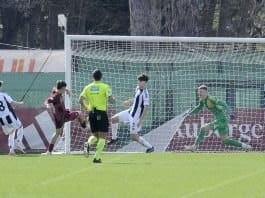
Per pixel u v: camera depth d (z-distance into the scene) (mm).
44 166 45938
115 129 59531
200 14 94438
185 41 63281
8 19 136625
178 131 64188
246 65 65188
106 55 64875
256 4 111312
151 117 64188
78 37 61812
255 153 59250
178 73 64875
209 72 65000
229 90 65000
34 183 36688
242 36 110812
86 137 62875
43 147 64750
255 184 36469
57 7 130625
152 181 37562
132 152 61531
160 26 89812
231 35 110812
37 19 134500
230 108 61531
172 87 64750
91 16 131750
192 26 92062
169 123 64312
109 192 33219
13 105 62688
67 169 43969
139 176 39906
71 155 56875
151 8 89500
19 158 53062
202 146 63125
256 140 64375
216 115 59750
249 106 64812
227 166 46031
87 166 46000
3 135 64625
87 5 130375
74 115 57625
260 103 64938
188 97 64812
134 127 58562
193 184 36344
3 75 66438
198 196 32000
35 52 67250
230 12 111250
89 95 49719
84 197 31562
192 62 65000
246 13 110375
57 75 66562
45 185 35844
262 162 49250
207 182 37188
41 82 66375
